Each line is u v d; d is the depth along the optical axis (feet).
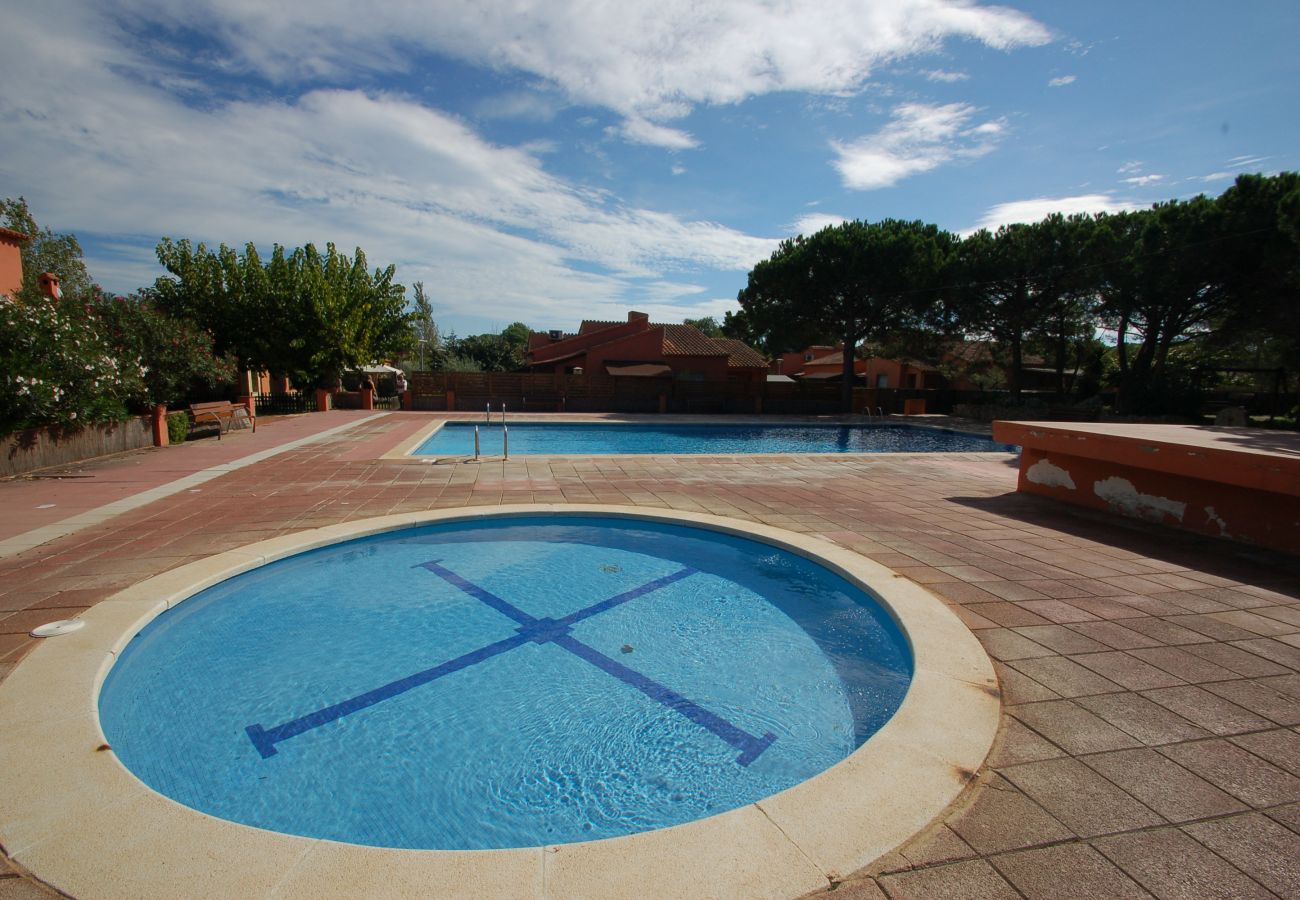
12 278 43.01
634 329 111.04
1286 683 10.44
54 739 8.52
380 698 12.09
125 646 12.07
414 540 21.02
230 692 12.16
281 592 16.90
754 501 25.25
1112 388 86.22
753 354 116.06
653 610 16.17
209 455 35.76
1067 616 13.30
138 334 40.68
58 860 6.39
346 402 78.23
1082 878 6.20
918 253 75.56
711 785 9.77
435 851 6.57
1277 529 18.42
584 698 12.15
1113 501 23.41
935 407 91.81
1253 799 7.50
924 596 14.43
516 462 34.37
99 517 21.17
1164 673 10.76
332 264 71.56
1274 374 70.95
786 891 6.03
